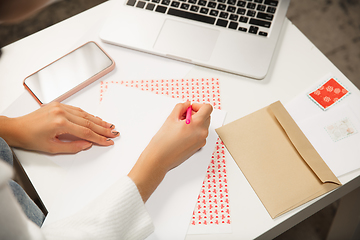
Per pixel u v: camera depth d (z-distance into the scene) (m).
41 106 0.70
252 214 0.59
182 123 0.63
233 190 0.61
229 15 0.77
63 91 0.71
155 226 0.58
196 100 0.72
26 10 1.07
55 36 0.81
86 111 0.71
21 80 0.76
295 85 0.72
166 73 0.75
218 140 0.66
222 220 0.58
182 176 0.63
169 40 0.77
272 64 0.75
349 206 0.90
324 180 0.60
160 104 0.71
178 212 0.59
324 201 0.62
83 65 0.74
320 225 1.22
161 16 0.79
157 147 0.61
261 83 0.73
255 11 0.76
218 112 0.70
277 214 0.58
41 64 0.78
